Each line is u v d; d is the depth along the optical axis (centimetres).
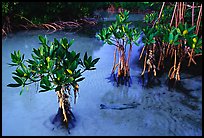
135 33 504
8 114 419
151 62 558
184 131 374
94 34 1065
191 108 437
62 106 371
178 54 614
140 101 462
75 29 1192
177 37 473
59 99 374
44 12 1233
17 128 382
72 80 327
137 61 653
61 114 388
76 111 424
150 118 407
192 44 466
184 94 486
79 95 480
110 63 658
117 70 600
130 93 492
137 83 533
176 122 396
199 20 599
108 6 2002
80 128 380
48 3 1191
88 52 774
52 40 950
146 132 373
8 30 1081
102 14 1766
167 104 451
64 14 1306
